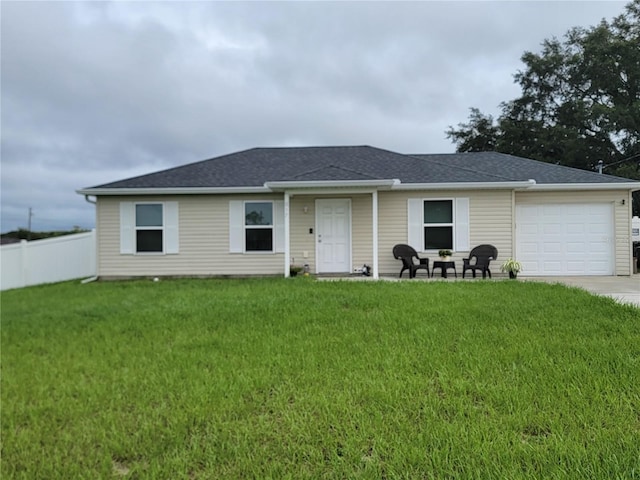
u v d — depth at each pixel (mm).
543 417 2668
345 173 11406
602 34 26672
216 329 5527
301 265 12266
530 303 6574
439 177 12016
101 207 12391
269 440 2590
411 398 3084
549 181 12062
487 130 30594
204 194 12289
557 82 29250
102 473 2309
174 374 3789
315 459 2346
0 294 9945
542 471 2084
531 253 12234
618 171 24250
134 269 12367
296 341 4766
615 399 2883
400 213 12047
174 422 2826
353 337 4832
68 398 3381
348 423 2727
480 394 3088
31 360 4441
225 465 2328
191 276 12320
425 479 2094
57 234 32656
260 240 12359
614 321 5223
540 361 3734
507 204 11789
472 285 9117
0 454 2555
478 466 2160
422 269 11805
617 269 11984
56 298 8867
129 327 5754
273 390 3381
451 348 4309
